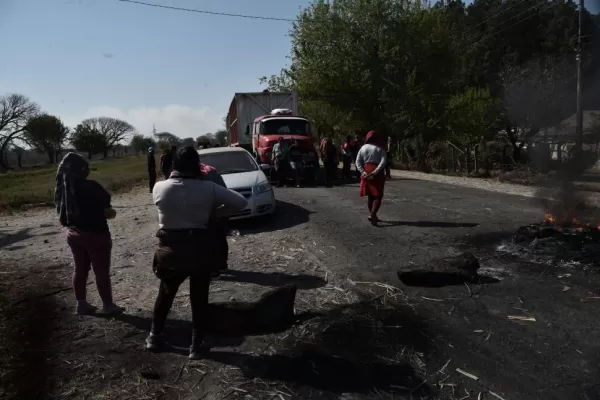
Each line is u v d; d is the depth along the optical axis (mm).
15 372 3902
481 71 34375
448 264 5707
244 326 4512
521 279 5578
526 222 8695
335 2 29078
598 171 20422
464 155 22922
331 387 3523
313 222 9594
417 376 3627
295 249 7457
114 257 7688
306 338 4305
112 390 3598
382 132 29172
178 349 4230
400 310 4852
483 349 3996
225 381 3656
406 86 25812
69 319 5023
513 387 3439
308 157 16984
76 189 4871
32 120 91250
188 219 3812
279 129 17922
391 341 4191
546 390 3387
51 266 7461
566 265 5965
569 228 6746
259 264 6734
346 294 5352
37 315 5176
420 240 7664
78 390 3615
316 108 33531
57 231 10961
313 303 5133
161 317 4148
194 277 3895
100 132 104438
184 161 3883
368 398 3371
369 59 27938
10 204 16562
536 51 41750
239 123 21125
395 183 17016
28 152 105438
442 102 25422
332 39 28781
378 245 7477
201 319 3986
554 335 4191
